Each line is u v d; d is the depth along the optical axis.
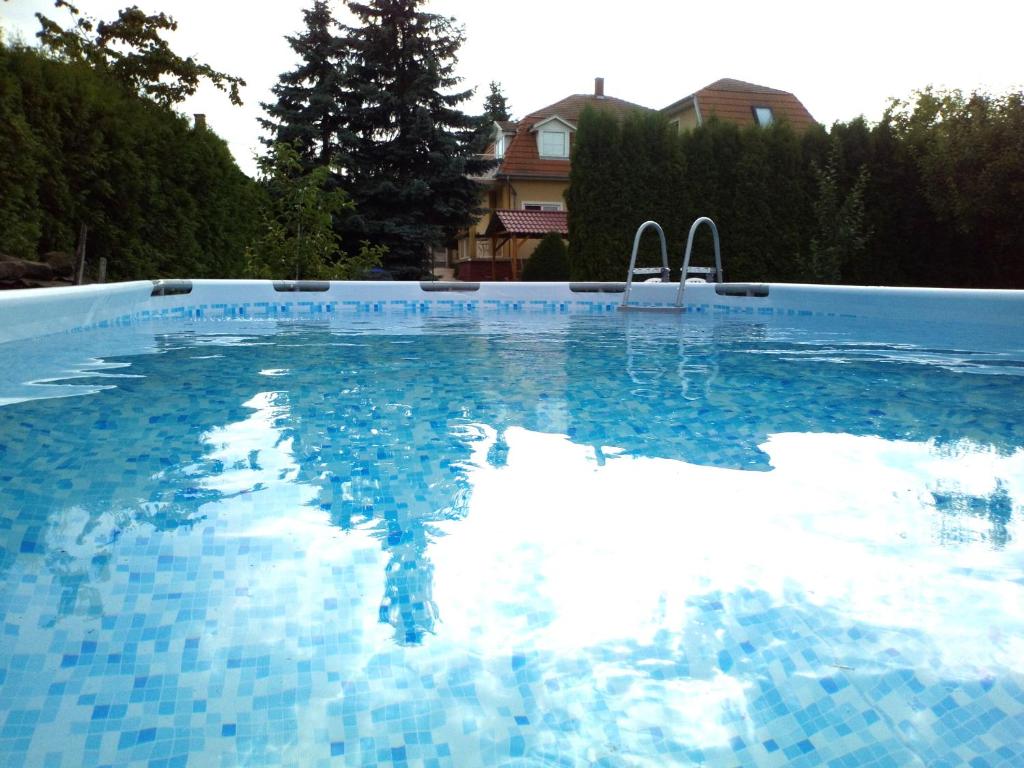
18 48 7.06
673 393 2.57
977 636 0.94
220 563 1.15
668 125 11.68
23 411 2.17
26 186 6.74
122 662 0.88
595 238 11.64
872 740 0.76
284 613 1.00
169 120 9.05
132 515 1.33
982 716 0.79
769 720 0.79
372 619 0.99
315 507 1.40
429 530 1.29
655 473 1.62
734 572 1.13
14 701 0.80
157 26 15.52
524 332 4.80
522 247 25.38
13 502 1.38
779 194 11.66
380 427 2.04
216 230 9.92
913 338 4.36
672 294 7.01
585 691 0.85
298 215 9.44
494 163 20.77
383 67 19.58
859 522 1.32
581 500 1.45
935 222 11.56
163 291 5.54
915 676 0.86
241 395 2.48
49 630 0.94
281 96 20.33
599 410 2.29
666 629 0.97
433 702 0.82
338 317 5.96
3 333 3.12
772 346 4.00
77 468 1.60
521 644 0.94
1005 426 2.06
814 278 10.96
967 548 1.21
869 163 11.59
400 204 19.48
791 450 1.81
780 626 0.97
